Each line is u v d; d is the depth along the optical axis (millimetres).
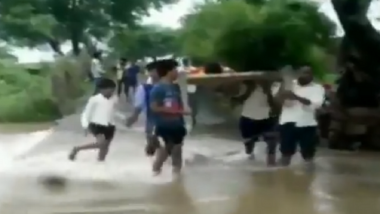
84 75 29953
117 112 23922
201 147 18156
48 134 20797
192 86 21766
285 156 15016
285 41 25219
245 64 25594
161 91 13102
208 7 27391
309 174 14000
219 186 12367
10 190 11898
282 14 25531
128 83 27719
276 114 15852
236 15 26047
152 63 13492
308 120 14711
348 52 21750
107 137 14961
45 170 14211
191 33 27656
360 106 20078
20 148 17766
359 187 12477
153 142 13461
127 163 14914
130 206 10484
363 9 21656
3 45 41375
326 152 18266
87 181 12883
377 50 21141
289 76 15328
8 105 27250
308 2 26094
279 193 11773
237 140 19656
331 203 10922
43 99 27891
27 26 41188
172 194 11609
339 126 19344
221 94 22734
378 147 19062
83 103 28312
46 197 11273
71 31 43594
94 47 46094
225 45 25953
